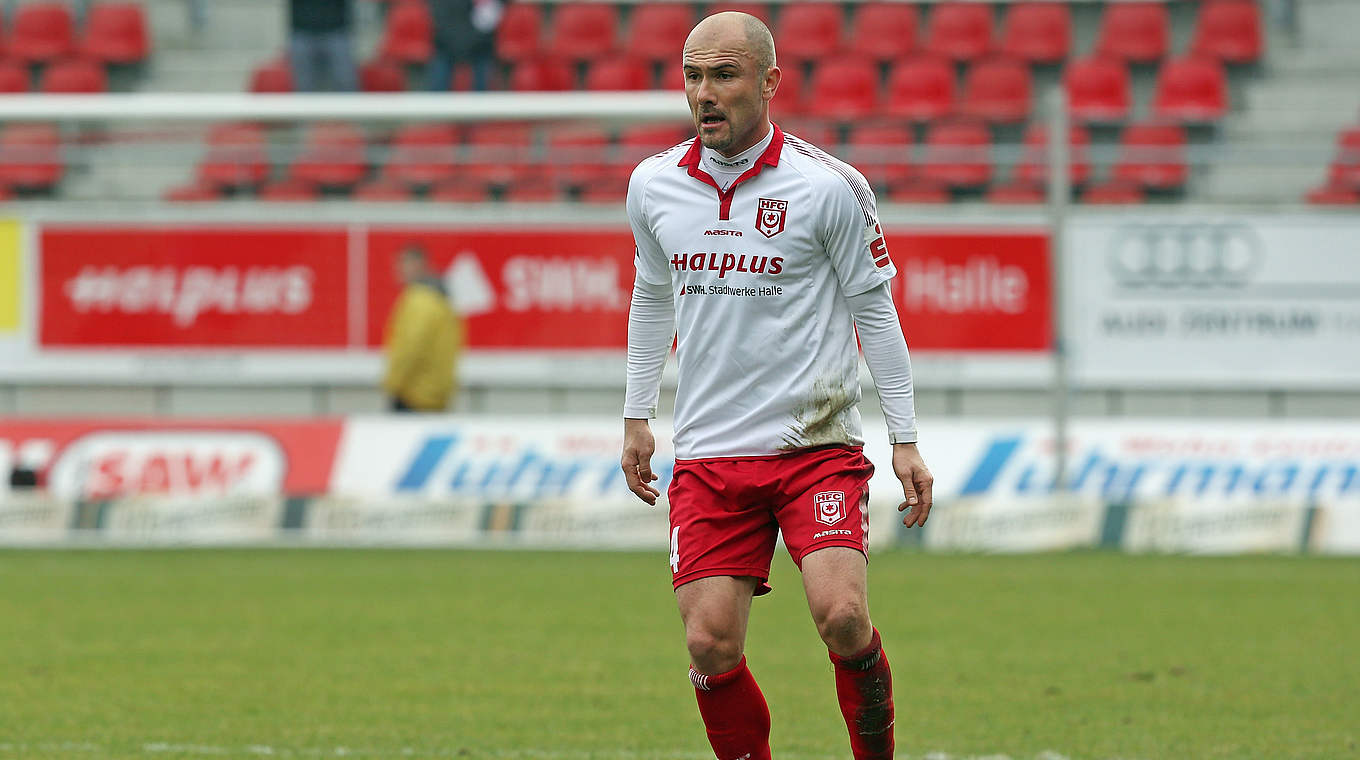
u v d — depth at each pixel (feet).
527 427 147.95
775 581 121.08
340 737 64.80
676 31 224.53
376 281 164.14
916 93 213.66
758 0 225.56
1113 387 161.38
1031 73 220.02
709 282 47.85
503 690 75.82
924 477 47.85
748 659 85.46
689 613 47.50
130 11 225.56
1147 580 119.34
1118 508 141.08
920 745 63.67
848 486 47.26
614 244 163.84
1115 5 221.66
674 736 65.26
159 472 148.97
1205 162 166.40
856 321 48.67
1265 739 64.64
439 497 146.20
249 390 168.04
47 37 224.94
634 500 144.25
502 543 144.56
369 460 148.46
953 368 162.20
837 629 45.47
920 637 92.48
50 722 67.56
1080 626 96.68
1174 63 210.79
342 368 164.14
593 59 222.48
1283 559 134.10
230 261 164.55
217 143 190.60
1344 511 138.62
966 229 161.99
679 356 49.14
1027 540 140.77
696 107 46.78
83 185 193.26
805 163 47.44
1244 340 160.15
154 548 142.00
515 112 149.69
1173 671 81.10
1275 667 82.48
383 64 216.74
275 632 94.17
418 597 109.81
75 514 146.41
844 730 67.31
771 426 47.80
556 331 164.25
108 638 91.91
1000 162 169.17
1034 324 162.09
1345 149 163.22
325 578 120.37
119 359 164.66
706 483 48.19
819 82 214.90
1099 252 161.17
